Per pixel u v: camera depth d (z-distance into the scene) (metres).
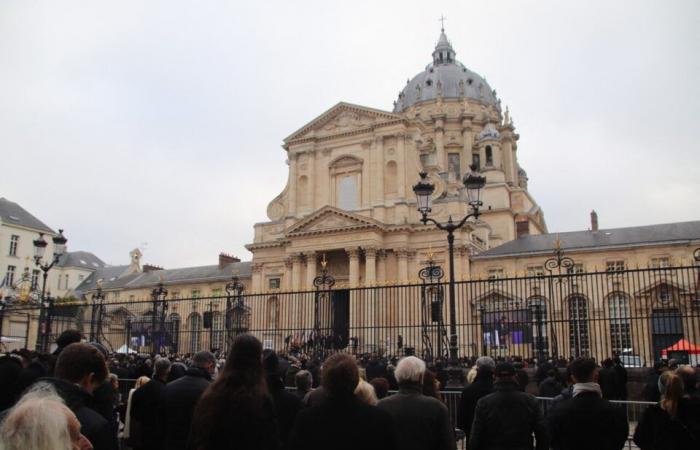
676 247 51.09
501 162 87.56
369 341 38.91
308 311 42.53
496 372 7.63
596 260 53.47
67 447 3.23
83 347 5.92
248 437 5.14
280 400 7.51
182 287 73.25
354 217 57.78
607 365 17.14
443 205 57.97
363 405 5.45
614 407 6.96
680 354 22.14
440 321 21.30
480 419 7.35
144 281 79.69
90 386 5.87
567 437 6.92
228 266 76.06
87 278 96.25
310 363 17.61
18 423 3.14
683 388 7.11
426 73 101.50
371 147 62.59
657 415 7.12
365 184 62.06
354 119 64.25
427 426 6.45
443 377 16.55
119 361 23.58
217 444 5.11
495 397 7.38
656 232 55.19
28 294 38.09
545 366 19.20
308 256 59.91
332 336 25.08
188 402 7.64
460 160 92.88
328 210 59.28
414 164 61.47
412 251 58.41
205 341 39.38
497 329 29.12
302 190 65.56
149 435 8.57
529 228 78.38
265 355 7.84
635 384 20.98
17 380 9.12
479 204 19.03
